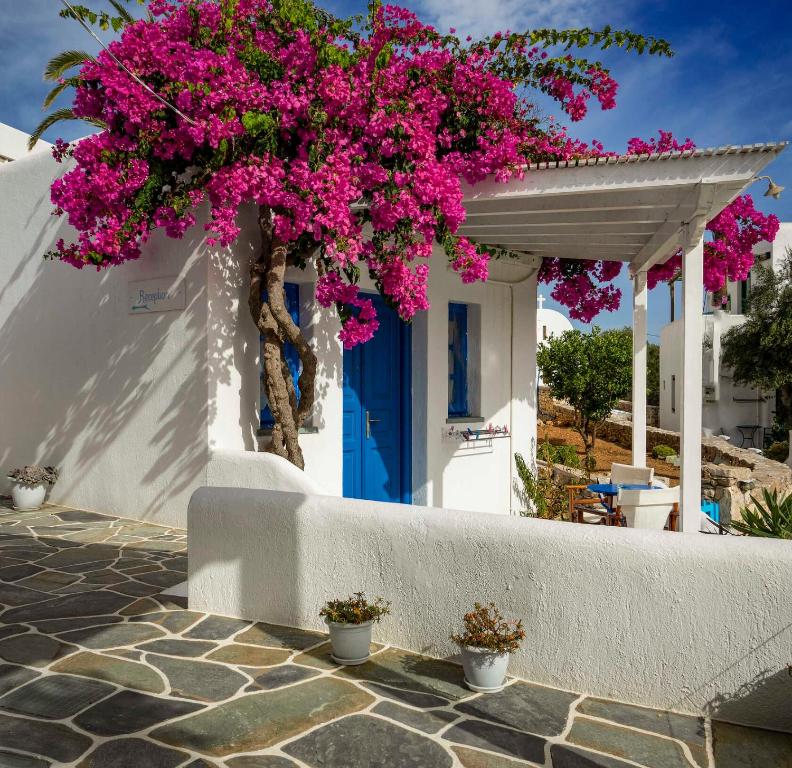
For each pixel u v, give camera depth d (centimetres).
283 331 716
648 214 626
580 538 391
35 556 675
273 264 706
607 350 1795
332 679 400
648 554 375
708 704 363
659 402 3334
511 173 599
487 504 1010
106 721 349
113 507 858
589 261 1005
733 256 855
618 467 872
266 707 365
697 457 571
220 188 627
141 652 438
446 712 363
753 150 521
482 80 610
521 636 390
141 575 612
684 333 579
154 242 799
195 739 333
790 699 349
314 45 625
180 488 772
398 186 623
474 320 1001
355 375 877
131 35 611
